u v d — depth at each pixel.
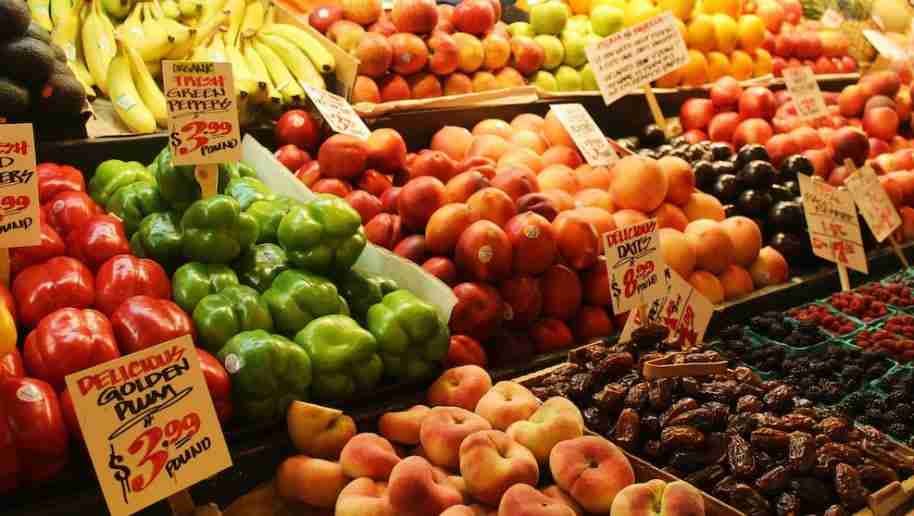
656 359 2.43
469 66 4.25
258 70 3.70
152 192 2.55
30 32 2.84
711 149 4.09
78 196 2.56
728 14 5.09
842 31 5.88
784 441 2.19
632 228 2.72
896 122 4.87
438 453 2.08
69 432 1.90
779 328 3.07
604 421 2.34
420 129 3.87
